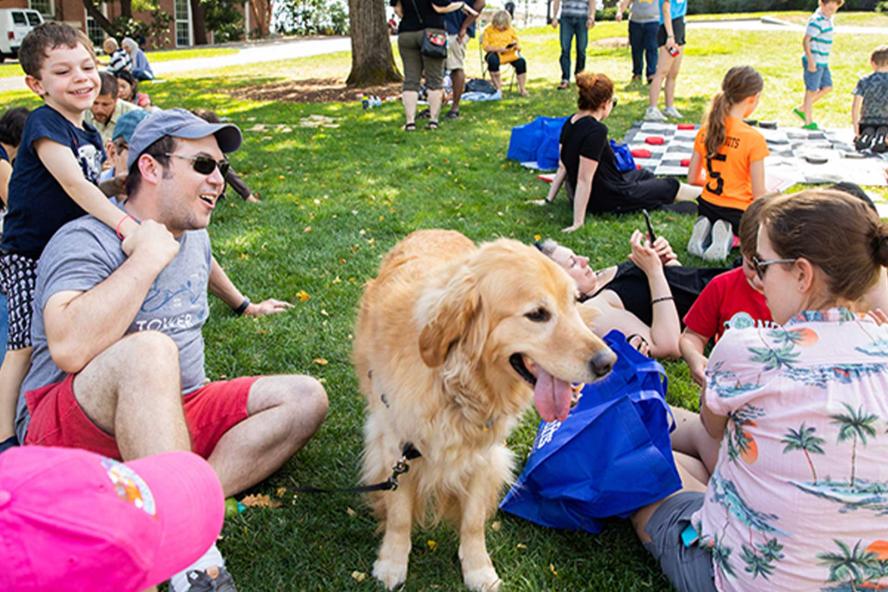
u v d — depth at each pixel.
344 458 3.38
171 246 2.62
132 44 18.03
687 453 3.22
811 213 2.12
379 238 6.21
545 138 8.36
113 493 1.27
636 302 4.20
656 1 13.62
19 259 3.25
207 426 3.05
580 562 2.80
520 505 3.02
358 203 7.14
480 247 2.65
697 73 15.70
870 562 2.07
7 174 4.43
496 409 2.66
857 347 2.08
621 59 18.61
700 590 2.41
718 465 2.44
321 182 7.94
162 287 2.90
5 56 30.20
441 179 7.99
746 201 5.54
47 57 3.33
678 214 6.76
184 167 2.74
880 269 2.11
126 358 2.37
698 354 3.64
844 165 8.39
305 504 3.06
